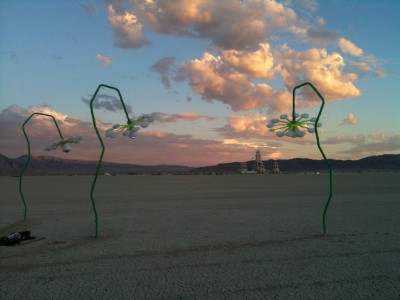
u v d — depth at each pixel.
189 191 38.78
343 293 7.04
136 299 6.83
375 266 8.78
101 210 20.89
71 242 11.88
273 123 9.97
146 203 24.97
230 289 7.29
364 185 49.84
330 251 10.28
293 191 36.88
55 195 33.97
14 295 7.09
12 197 31.61
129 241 11.93
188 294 7.04
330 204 23.02
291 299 6.77
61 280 7.94
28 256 10.03
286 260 9.38
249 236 12.56
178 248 10.84
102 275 8.25
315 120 12.37
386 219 16.36
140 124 9.16
